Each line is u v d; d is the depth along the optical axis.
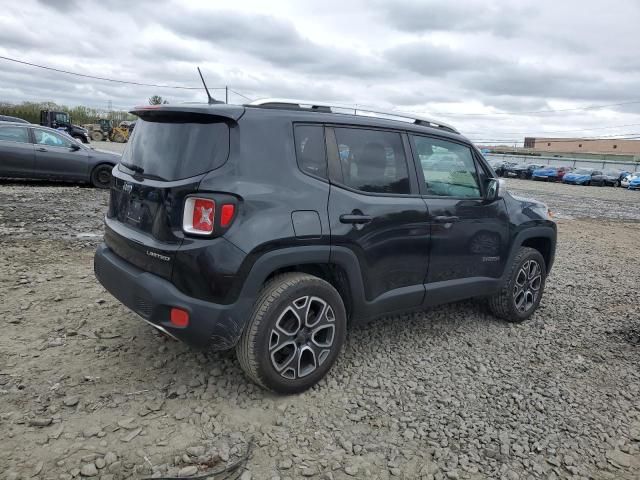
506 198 4.61
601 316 5.28
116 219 3.49
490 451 2.84
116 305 4.48
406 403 3.27
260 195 2.90
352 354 3.90
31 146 11.36
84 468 2.41
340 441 2.81
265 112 3.10
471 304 5.31
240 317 2.90
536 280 4.96
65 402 2.92
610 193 31.31
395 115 3.86
